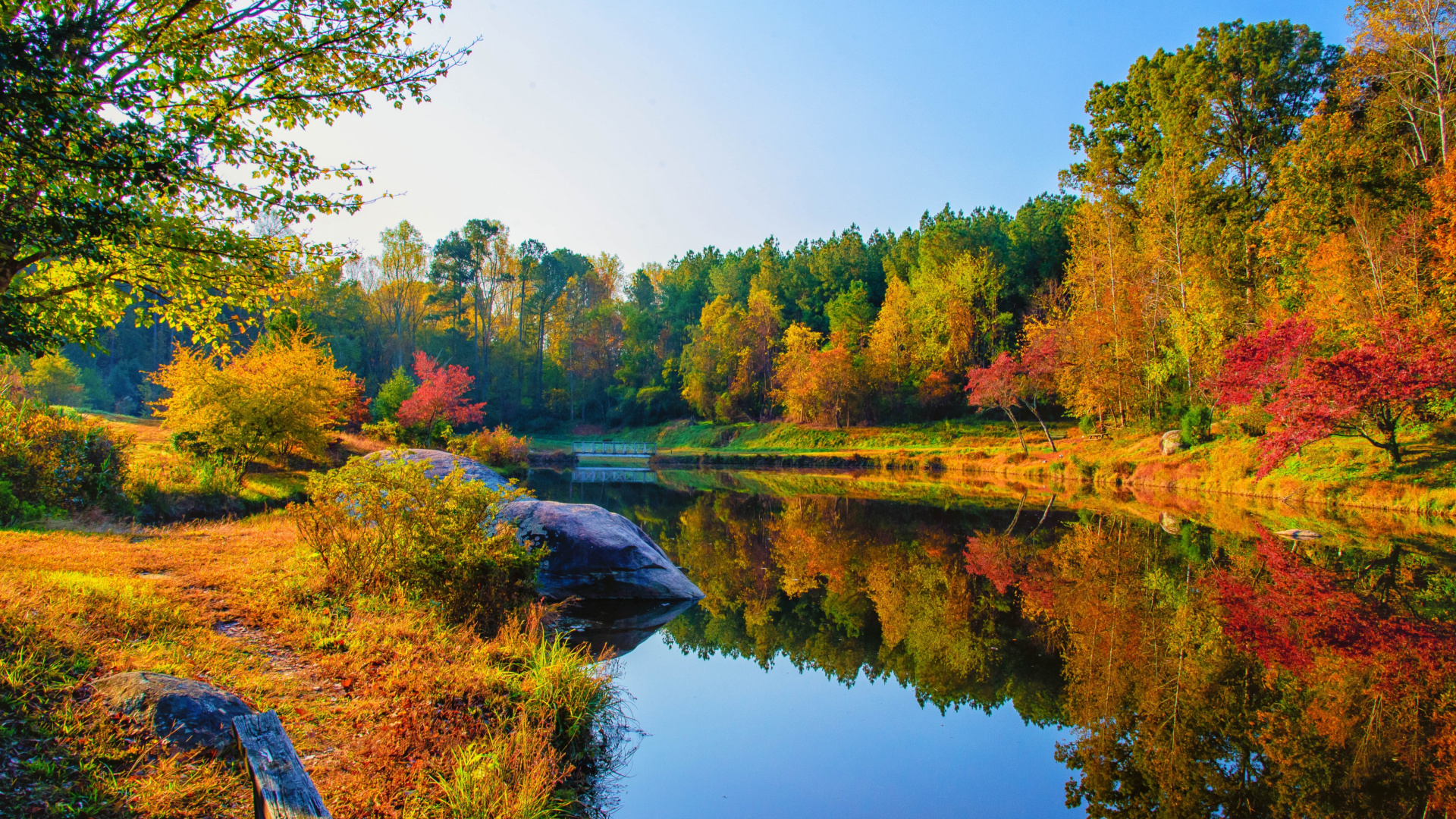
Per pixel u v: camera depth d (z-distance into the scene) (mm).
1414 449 19047
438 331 58000
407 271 54812
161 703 3572
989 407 38156
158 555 7570
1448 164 18203
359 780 3572
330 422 17719
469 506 7230
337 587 6742
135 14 4934
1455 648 7523
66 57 4324
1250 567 11688
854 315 60531
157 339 49000
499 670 5309
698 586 11094
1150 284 31484
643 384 67062
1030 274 56344
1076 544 14492
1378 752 5250
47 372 33312
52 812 2756
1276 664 7145
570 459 44031
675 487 29562
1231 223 28859
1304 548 13195
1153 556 12930
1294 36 30438
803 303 70125
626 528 10828
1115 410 33750
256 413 14906
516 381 62625
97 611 4863
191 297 5871
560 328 67000
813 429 52219
